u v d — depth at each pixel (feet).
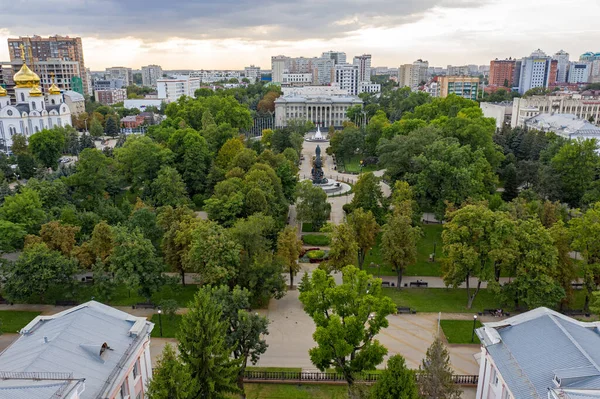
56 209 333.21
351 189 500.74
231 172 395.75
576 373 134.51
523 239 240.32
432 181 355.97
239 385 185.78
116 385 141.79
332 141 642.63
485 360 167.94
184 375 134.21
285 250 265.54
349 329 170.81
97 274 248.11
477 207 251.60
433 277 295.28
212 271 234.38
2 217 301.02
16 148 625.41
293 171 454.40
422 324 239.09
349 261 259.60
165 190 372.79
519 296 235.61
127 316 175.22
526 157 510.58
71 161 647.97
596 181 370.94
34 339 158.40
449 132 447.83
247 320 180.14
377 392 132.77
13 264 254.06
